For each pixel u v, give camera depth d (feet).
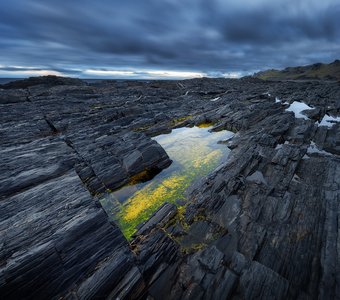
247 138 92.68
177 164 77.51
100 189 60.80
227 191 53.57
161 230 42.80
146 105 164.45
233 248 37.96
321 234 39.88
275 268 34.47
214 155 84.33
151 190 61.57
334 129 100.01
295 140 92.73
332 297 29.91
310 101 184.14
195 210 48.75
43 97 183.83
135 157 71.46
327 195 49.98
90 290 30.58
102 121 123.34
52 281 30.91
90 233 38.19
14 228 37.65
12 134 94.63
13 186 51.19
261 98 200.54
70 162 65.46
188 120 132.26
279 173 61.05
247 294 30.37
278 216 44.75
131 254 36.65
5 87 277.85
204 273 33.42
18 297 28.81
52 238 36.22
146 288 32.83
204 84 365.40
